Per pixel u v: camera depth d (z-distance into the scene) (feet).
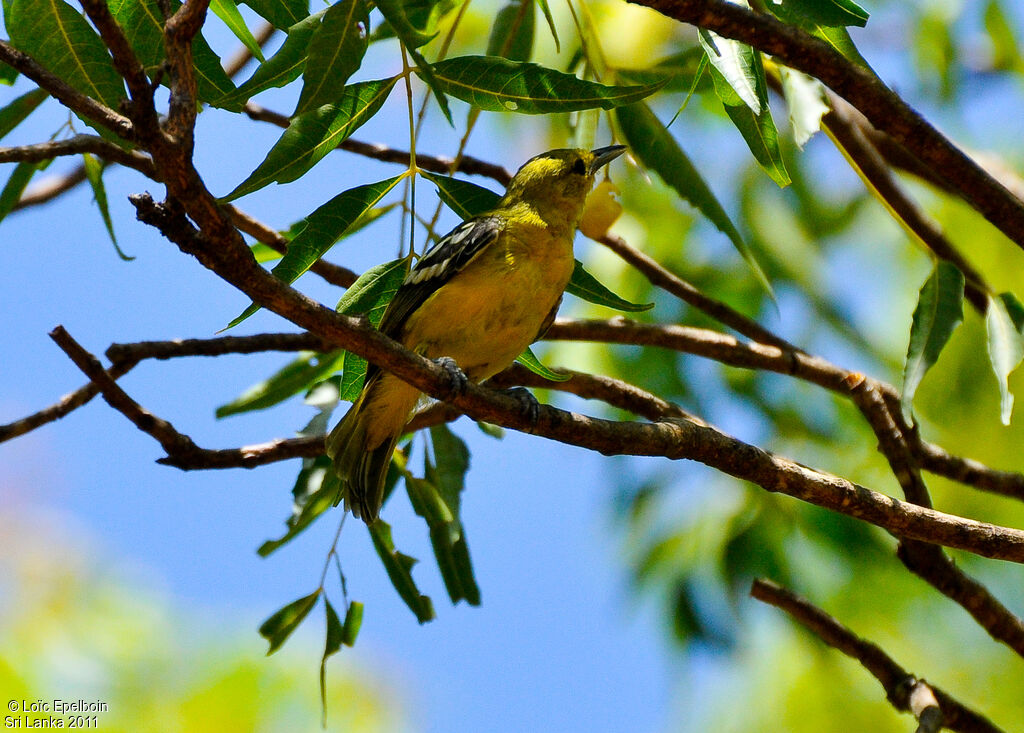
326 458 35.55
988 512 46.85
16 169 33.55
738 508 42.57
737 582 41.75
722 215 36.73
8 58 21.81
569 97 24.66
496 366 33.55
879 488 43.88
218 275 21.12
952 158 27.17
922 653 45.47
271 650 31.45
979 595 31.55
